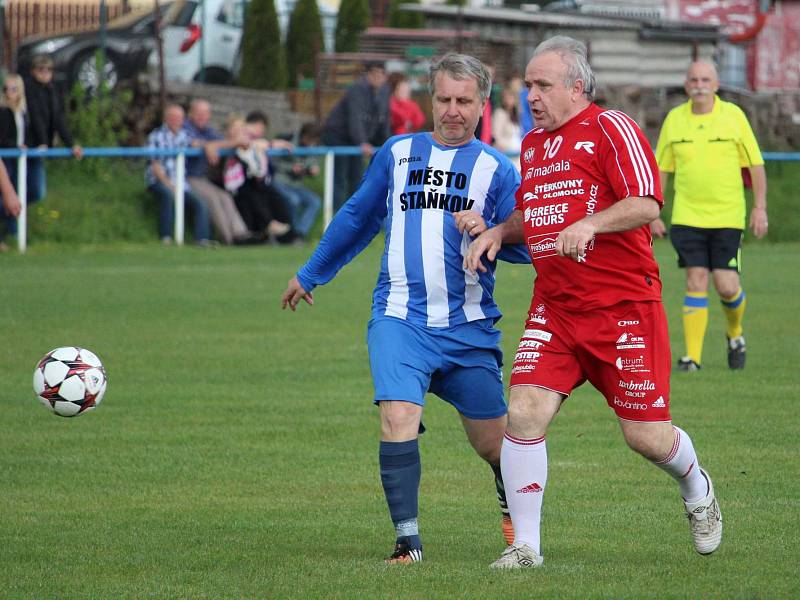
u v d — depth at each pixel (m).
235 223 64.31
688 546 18.39
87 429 26.86
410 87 79.75
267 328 40.69
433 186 17.97
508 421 17.02
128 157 69.94
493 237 17.34
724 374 33.44
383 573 16.61
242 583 16.31
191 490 22.08
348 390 31.14
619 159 16.28
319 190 70.44
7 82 59.09
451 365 17.95
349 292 50.22
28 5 86.69
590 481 22.55
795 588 15.93
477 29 93.88
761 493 21.56
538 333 17.08
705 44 95.00
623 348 16.62
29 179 60.44
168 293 48.44
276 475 23.16
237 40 85.75
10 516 20.31
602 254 16.58
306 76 90.75
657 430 16.78
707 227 33.94
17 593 15.95
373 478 22.98
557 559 17.61
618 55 92.31
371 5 104.50
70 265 56.59
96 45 75.06
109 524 19.81
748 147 33.81
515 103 70.06
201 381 32.16
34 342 37.44
